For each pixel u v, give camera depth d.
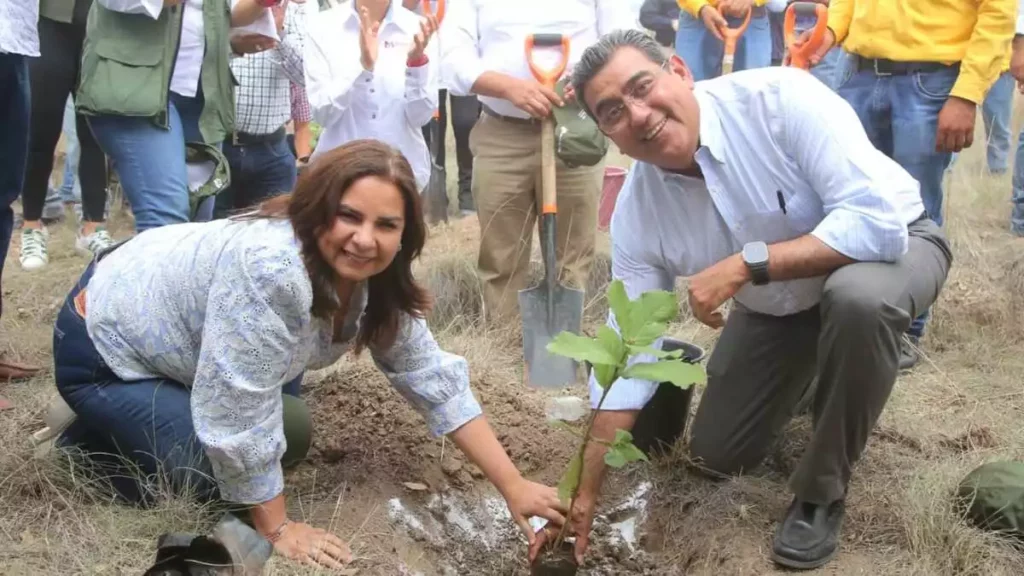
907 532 2.77
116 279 2.70
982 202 6.16
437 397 2.72
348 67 4.28
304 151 6.04
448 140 9.44
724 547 2.85
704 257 2.92
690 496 3.12
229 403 2.41
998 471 2.82
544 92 4.01
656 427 3.28
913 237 2.85
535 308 4.05
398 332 2.68
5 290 4.90
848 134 2.62
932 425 3.53
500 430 3.42
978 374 4.02
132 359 2.70
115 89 3.47
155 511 2.72
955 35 4.04
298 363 2.55
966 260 5.05
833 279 2.57
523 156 4.32
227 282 2.39
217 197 4.86
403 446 3.23
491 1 4.24
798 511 2.74
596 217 4.55
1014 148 7.49
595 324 4.68
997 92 6.60
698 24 6.09
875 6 4.17
